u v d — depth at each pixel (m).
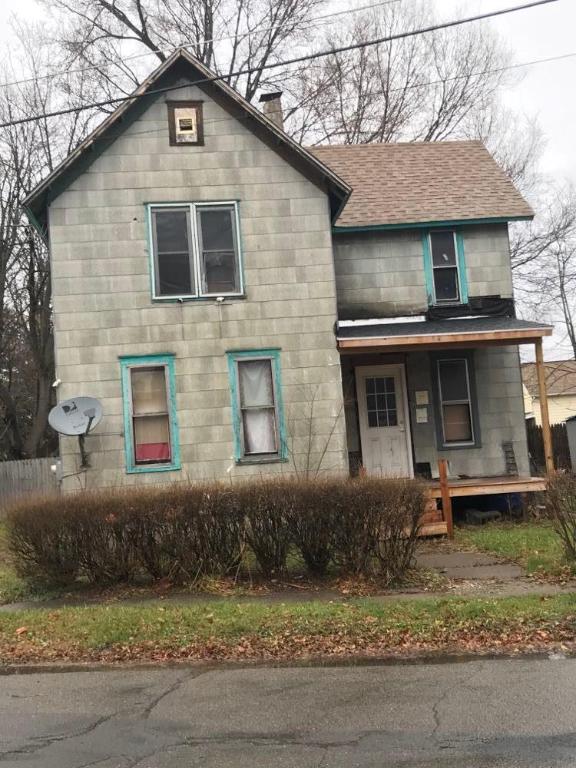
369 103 32.22
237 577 10.23
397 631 7.77
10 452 29.19
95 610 9.02
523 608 8.27
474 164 18.42
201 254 14.65
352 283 16.48
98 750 5.13
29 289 27.94
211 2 29.39
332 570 10.47
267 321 14.66
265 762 4.85
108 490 10.80
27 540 10.39
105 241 14.41
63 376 14.17
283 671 6.92
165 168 14.62
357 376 16.45
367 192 17.39
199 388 14.45
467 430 16.55
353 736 5.25
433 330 15.09
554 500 10.54
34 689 6.68
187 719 5.72
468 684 6.32
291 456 14.44
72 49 28.16
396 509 10.03
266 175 14.84
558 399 43.59
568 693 5.99
